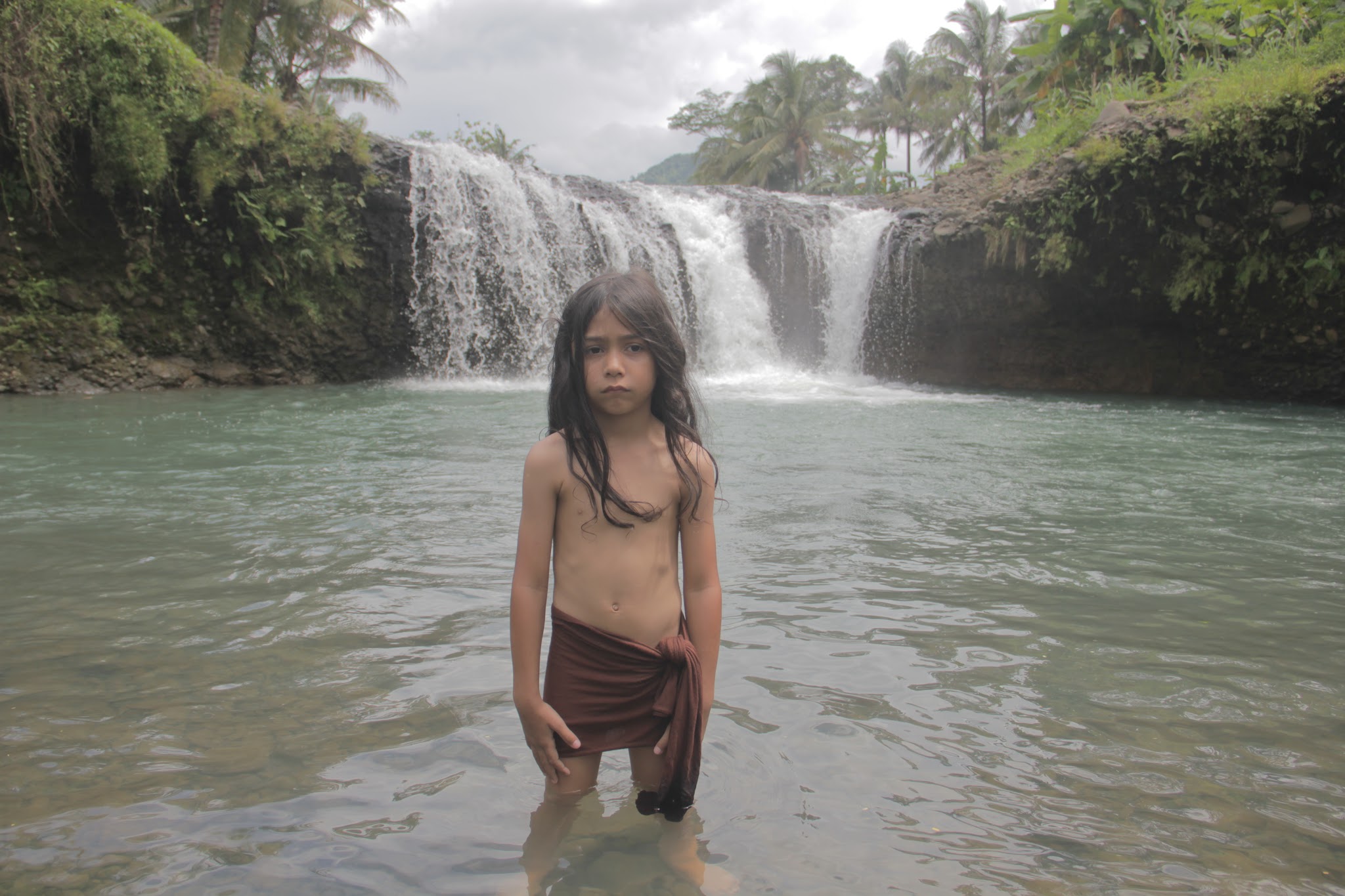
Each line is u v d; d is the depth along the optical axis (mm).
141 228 13602
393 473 5785
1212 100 12484
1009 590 3232
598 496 1678
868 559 3670
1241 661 2521
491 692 2264
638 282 1710
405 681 2340
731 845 1573
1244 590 3248
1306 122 11719
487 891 1438
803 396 12938
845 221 17906
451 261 16078
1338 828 1639
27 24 12133
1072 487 5422
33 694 2246
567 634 1694
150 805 1698
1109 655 2566
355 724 2074
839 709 2178
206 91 13680
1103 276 14305
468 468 6023
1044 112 16938
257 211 14102
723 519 4434
